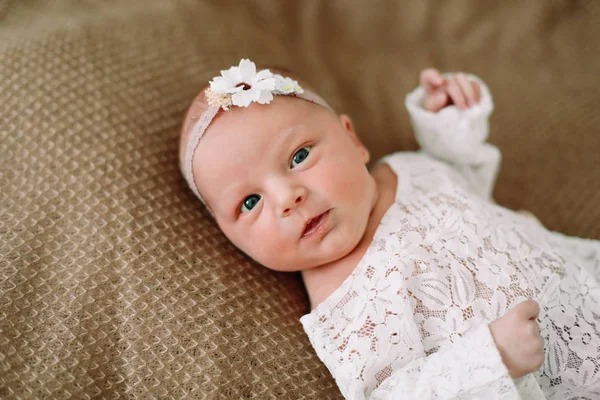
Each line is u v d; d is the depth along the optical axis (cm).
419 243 100
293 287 111
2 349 84
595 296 98
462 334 90
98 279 95
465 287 94
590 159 149
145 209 107
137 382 87
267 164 96
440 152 132
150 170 113
